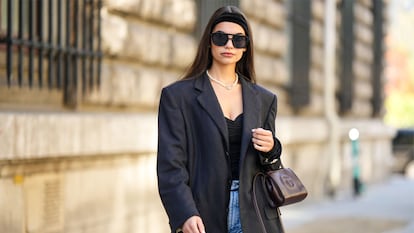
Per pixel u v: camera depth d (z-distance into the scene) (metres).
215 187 3.81
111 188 7.88
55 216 6.89
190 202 3.72
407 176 25.81
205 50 4.04
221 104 3.96
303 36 14.69
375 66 20.92
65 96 7.39
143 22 8.77
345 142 17.56
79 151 7.05
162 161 3.80
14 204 6.30
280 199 3.92
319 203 14.95
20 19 6.42
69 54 7.21
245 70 4.16
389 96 51.69
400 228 11.58
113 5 7.98
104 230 7.73
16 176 6.33
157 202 8.91
